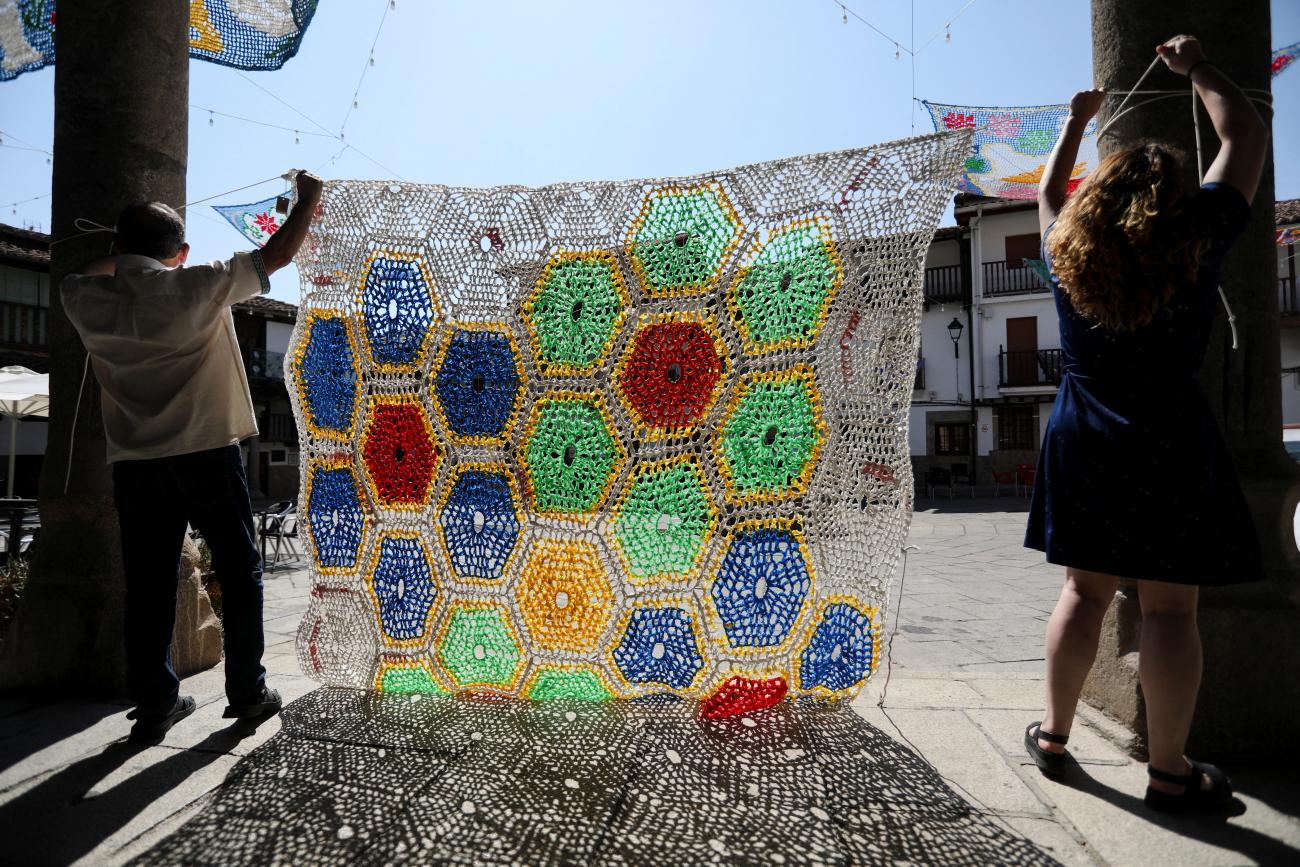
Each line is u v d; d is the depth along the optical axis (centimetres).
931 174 199
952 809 162
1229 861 139
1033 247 2233
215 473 211
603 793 173
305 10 379
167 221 218
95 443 261
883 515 203
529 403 232
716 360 218
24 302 1947
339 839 155
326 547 247
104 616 253
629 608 220
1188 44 169
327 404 248
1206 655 185
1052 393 2181
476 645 231
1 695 250
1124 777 175
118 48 264
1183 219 151
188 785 179
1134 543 155
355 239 247
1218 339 198
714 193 221
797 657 210
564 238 232
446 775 183
